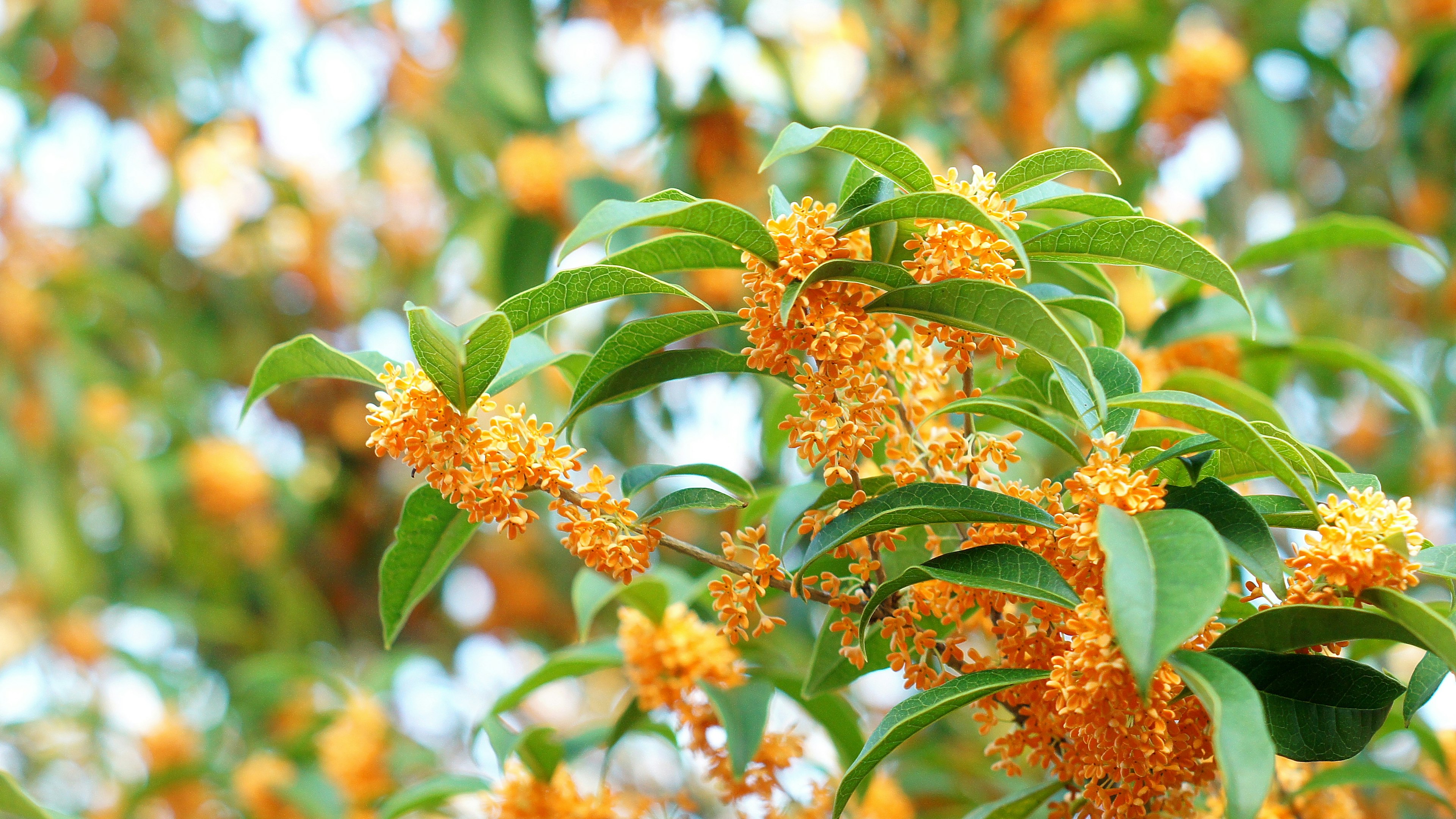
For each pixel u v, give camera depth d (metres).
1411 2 3.54
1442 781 1.93
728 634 1.02
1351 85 3.30
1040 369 1.12
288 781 2.80
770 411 1.76
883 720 0.93
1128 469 0.90
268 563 4.12
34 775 3.92
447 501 1.23
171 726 3.40
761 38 3.33
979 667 1.04
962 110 3.36
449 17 3.99
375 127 4.07
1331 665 0.94
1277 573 0.89
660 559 3.40
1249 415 1.69
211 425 4.45
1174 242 0.96
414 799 1.71
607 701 4.25
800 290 0.91
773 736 1.43
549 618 4.24
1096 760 0.90
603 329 3.06
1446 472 3.46
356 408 4.34
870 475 1.37
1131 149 3.19
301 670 2.80
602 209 0.91
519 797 1.49
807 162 2.94
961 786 2.60
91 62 4.27
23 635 4.17
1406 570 0.87
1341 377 3.62
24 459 3.88
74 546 4.04
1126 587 0.76
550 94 3.26
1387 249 3.75
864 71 3.53
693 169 3.14
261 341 4.48
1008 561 0.94
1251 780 0.69
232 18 4.30
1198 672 0.79
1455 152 3.31
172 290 4.45
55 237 4.21
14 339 3.88
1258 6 3.36
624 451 3.37
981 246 0.94
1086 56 3.19
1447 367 3.72
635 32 3.31
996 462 1.06
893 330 1.20
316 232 4.57
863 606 1.05
